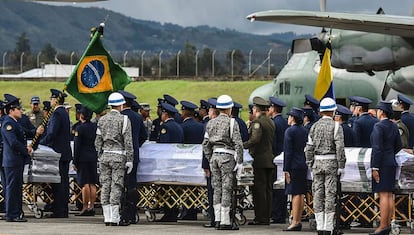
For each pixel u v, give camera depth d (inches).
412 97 1139.9
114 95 759.1
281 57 2945.4
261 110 804.6
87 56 810.8
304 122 808.3
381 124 686.5
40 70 3855.8
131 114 775.1
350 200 768.3
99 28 808.3
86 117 846.5
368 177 728.3
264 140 797.9
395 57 1026.1
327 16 949.8
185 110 848.9
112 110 760.3
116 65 823.1
